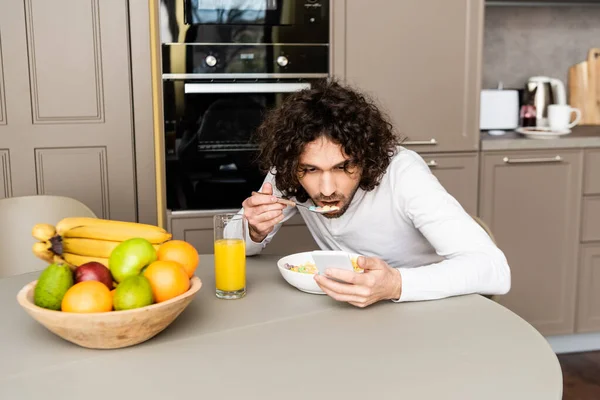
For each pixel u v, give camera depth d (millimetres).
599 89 3344
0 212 1788
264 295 1310
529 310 2943
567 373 2779
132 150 2570
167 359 1010
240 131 2633
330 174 1363
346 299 1191
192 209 2637
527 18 3357
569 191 2898
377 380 932
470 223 1385
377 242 1580
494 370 963
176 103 2562
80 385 926
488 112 3117
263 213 1408
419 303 1253
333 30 2660
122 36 2504
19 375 960
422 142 2781
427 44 2748
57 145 2518
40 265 1804
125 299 1004
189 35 2537
